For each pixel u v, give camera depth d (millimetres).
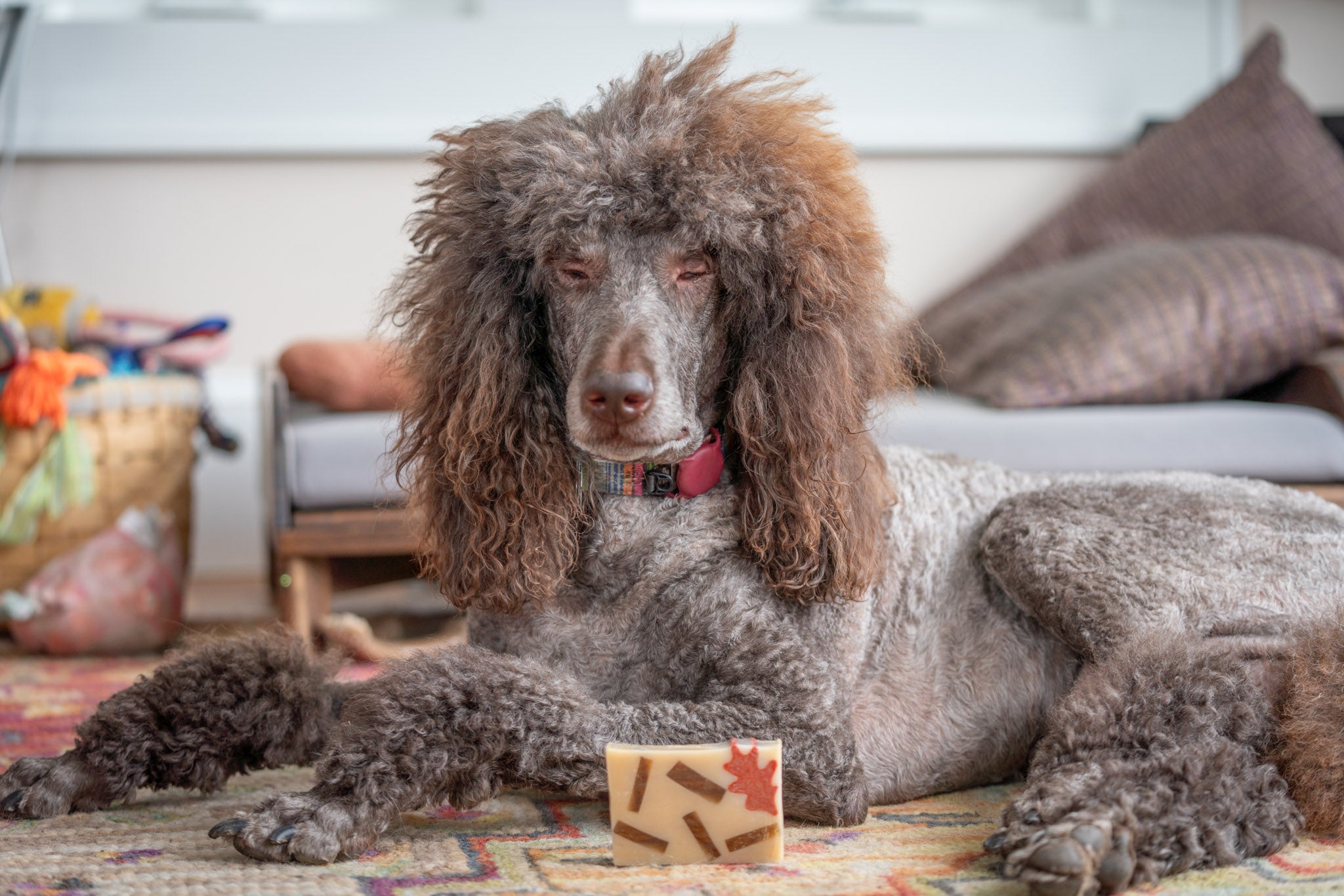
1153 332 3123
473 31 4211
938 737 1728
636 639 1598
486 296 1605
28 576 3180
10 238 4043
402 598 3596
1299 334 3143
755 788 1385
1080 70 4500
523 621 1618
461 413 1605
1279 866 1384
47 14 4090
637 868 1368
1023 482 1961
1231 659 1558
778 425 1567
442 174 1686
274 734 1651
